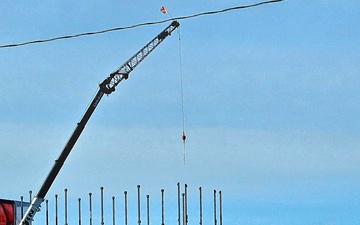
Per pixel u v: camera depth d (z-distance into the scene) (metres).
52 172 96.88
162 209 92.19
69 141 99.69
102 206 93.62
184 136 97.94
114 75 110.00
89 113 103.31
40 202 95.50
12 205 94.88
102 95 105.81
